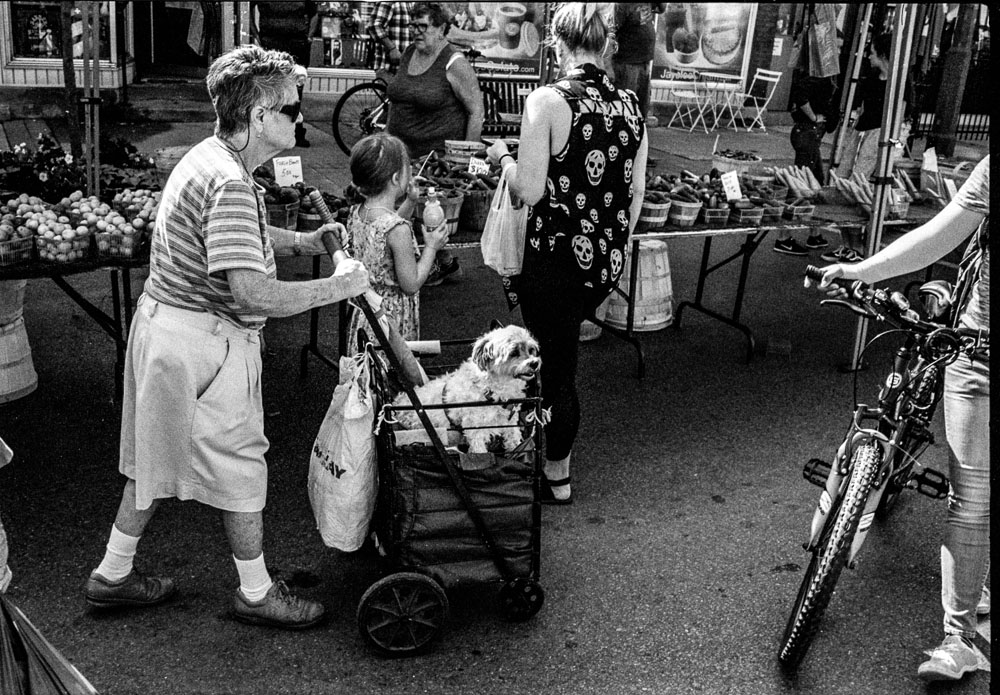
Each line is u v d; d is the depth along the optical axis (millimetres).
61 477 3791
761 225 5363
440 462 2836
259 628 3004
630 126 3455
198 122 10125
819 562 2861
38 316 5340
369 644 2887
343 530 3012
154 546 3389
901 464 3090
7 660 1914
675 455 4383
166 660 2834
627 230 3600
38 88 9375
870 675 2990
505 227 3633
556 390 3682
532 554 2996
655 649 3039
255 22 8875
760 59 13508
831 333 6121
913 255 2922
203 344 2639
